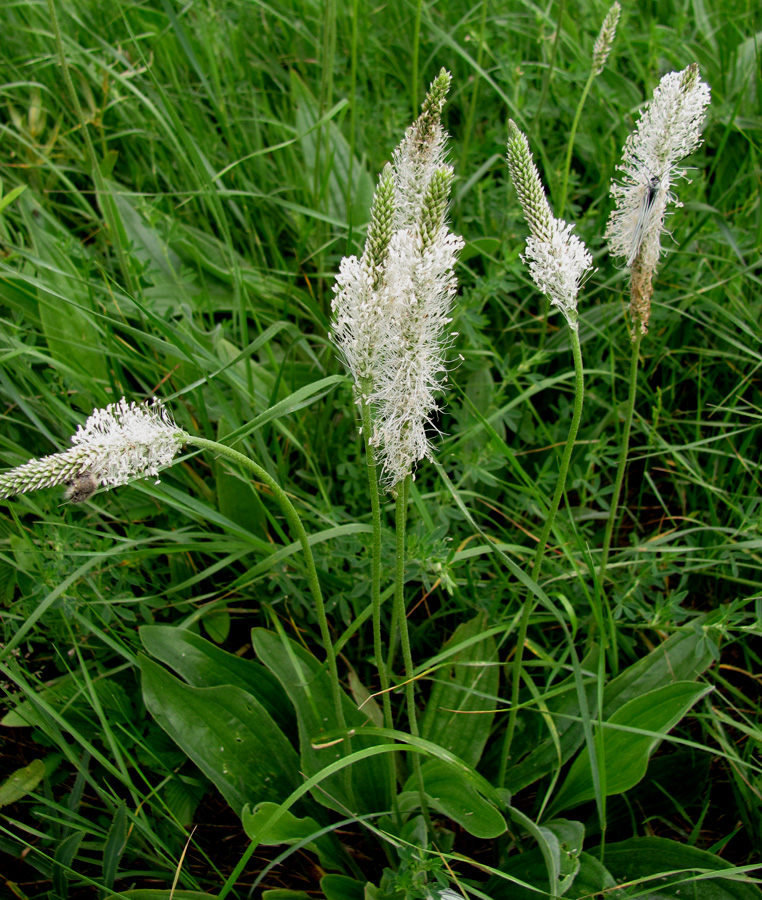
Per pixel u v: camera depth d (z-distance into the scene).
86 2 0.62
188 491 0.41
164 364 0.42
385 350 0.22
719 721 0.34
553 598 0.38
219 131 0.59
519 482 0.43
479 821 0.30
